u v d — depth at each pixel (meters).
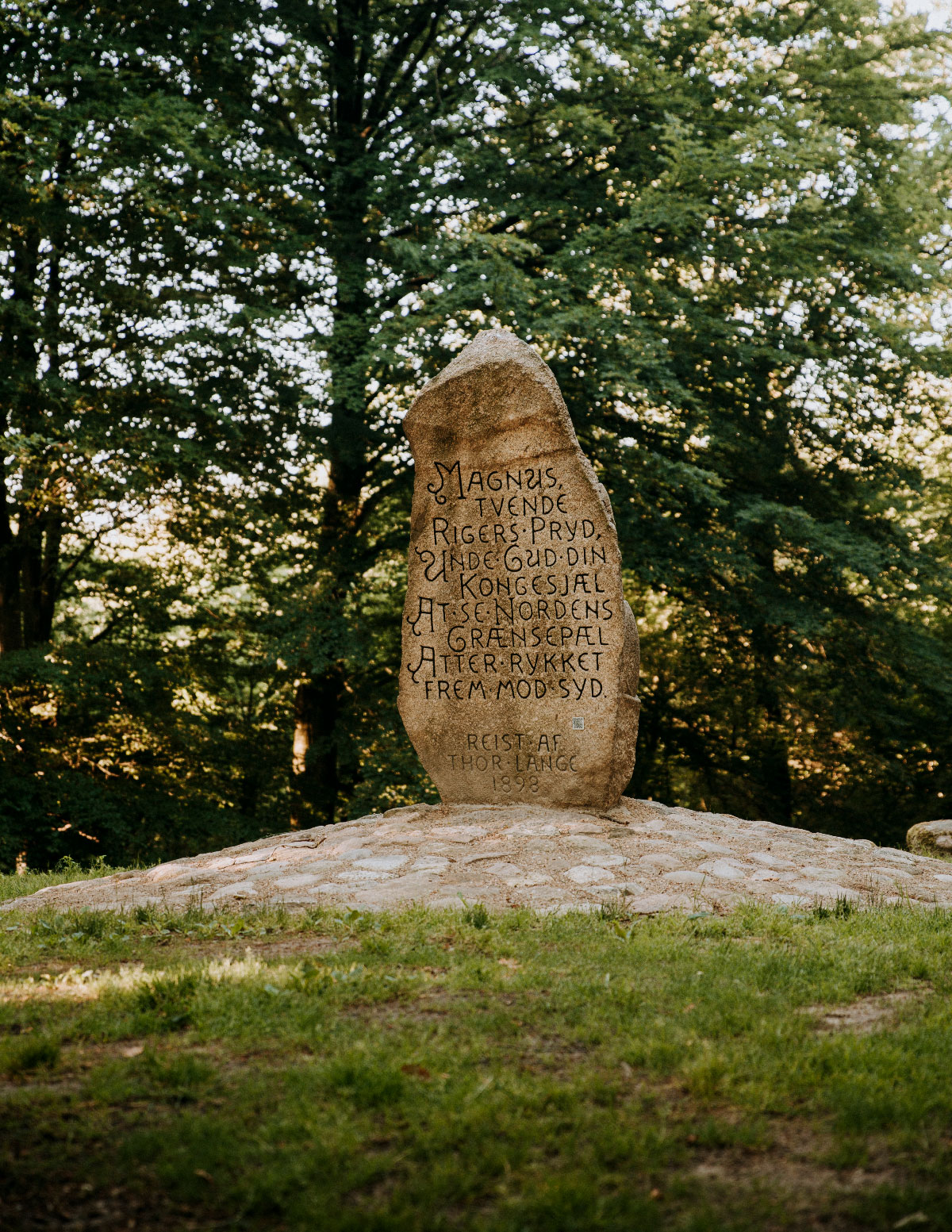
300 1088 3.99
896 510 22.08
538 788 9.91
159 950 6.07
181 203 14.91
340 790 21.91
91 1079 4.11
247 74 17.19
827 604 18.94
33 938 6.43
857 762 22.59
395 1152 3.56
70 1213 3.22
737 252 16.84
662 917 6.73
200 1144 3.56
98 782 17.73
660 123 17.00
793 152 15.81
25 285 14.85
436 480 10.23
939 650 19.50
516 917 6.58
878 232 18.34
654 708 23.52
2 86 13.86
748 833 9.66
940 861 9.80
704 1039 4.51
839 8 18.38
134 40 15.40
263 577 19.23
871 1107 3.83
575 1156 3.50
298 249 16.27
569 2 17.02
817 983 5.39
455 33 19.58
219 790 20.64
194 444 15.72
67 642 18.05
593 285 16.09
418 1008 4.94
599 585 9.81
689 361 17.47
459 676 10.13
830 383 17.53
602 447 17.06
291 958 5.76
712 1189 3.34
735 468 19.14
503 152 17.77
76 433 14.62
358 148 18.09
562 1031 4.64
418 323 15.41
